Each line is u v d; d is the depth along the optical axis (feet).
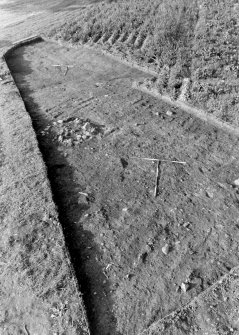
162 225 16.12
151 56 29.78
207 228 15.74
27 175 19.25
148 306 13.17
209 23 32.19
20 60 34.45
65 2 48.52
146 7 38.40
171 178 18.51
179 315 12.50
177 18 33.55
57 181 19.24
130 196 17.79
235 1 36.01
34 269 14.52
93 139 22.00
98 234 16.07
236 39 29.32
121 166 19.66
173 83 25.32
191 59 27.91
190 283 13.69
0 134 23.15
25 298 13.64
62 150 21.48
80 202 17.78
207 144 20.33
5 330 12.90
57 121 23.97
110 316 13.03
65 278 14.06
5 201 17.88
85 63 31.86
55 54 34.73
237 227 15.60
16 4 51.03
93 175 19.33
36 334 12.56
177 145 20.57
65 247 15.28
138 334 12.26
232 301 12.65
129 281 14.07
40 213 16.94
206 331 11.96
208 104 22.63
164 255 14.85
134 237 15.72
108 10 40.65
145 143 21.07
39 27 41.06
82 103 25.76
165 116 23.18
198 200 17.08
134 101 25.12
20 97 27.07
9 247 15.60
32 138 22.07
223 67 26.07
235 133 20.67
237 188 17.35
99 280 14.25
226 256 14.52
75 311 12.98
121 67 30.19
